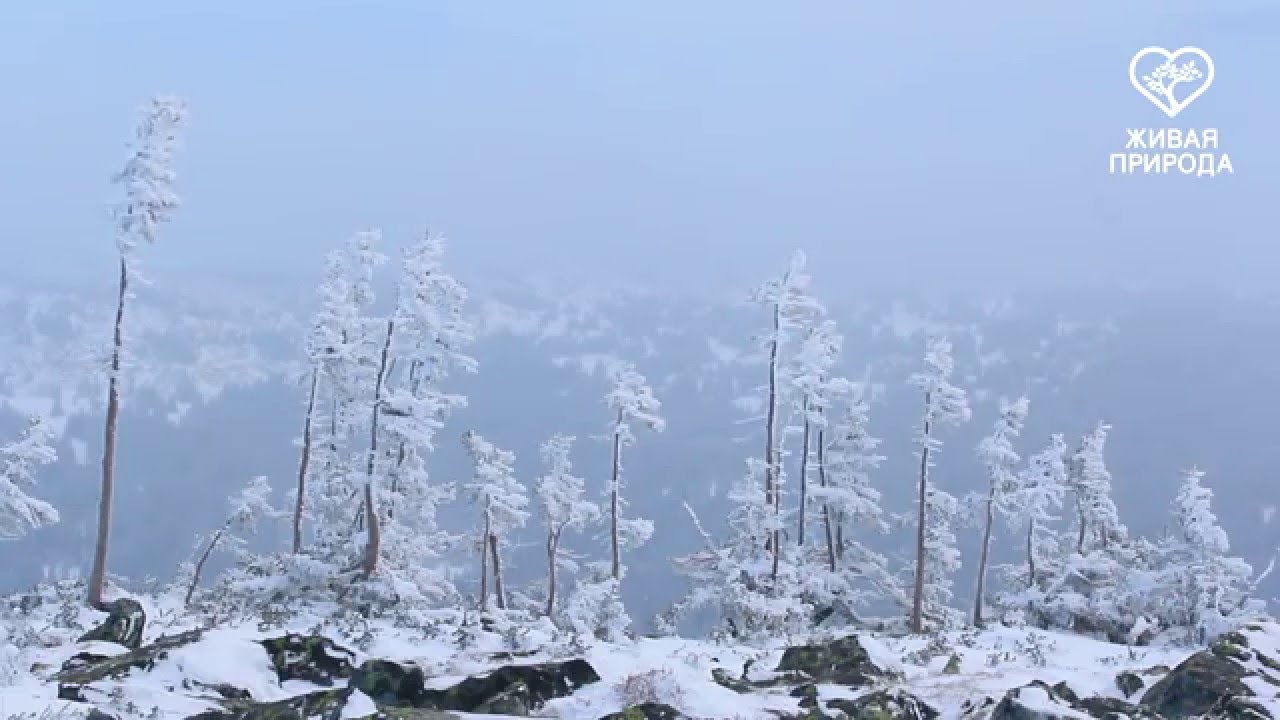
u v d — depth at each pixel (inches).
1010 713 687.1
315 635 802.8
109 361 1376.7
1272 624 924.6
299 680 760.3
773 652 1149.7
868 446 2009.1
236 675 730.2
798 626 1662.2
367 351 1605.6
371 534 1473.9
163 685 705.0
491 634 1011.3
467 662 889.5
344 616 1251.8
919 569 1825.8
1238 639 866.1
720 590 1689.2
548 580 1985.7
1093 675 898.1
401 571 1544.0
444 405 1583.4
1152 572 1707.7
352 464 1705.2
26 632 941.8
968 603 2214.6
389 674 729.0
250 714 614.5
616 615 1640.0
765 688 825.5
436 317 1533.0
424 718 634.8
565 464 2003.0
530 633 1089.4
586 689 765.9
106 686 661.3
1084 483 2128.4
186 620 1119.6
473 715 672.4
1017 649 1151.6
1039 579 2054.6
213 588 1592.0
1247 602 1608.0
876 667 854.5
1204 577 1588.3
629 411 1953.7
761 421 1892.2
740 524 1833.2
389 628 1139.3
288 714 609.6
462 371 1576.0
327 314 1706.4
